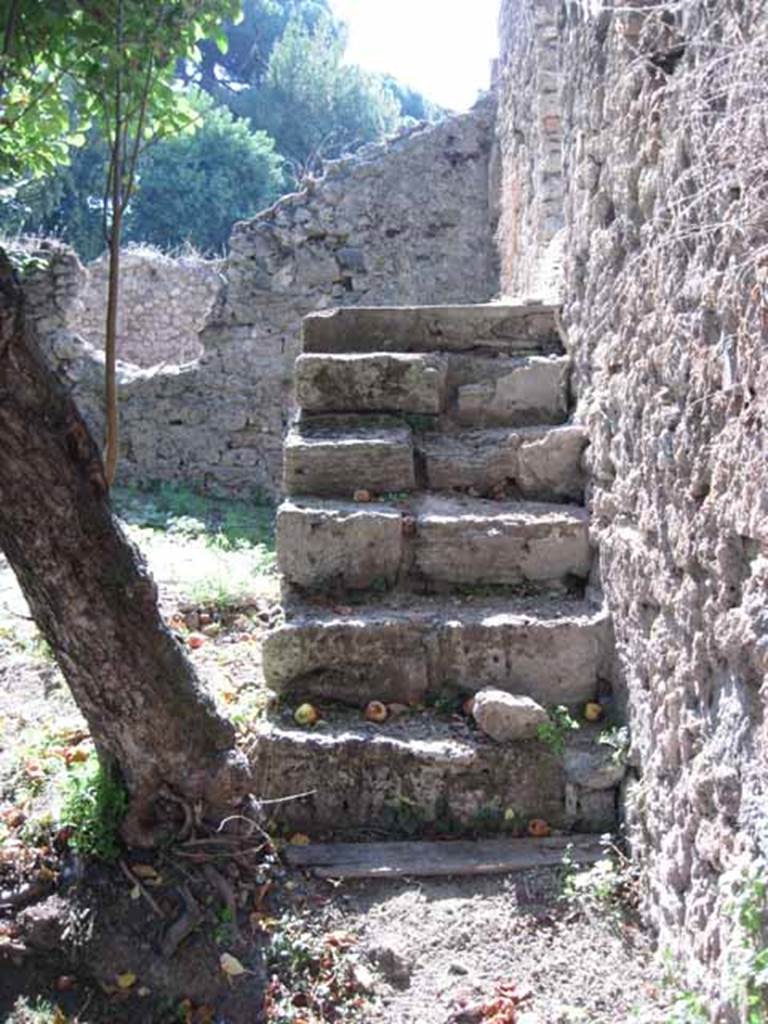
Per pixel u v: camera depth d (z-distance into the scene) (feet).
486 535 12.51
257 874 10.00
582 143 13.11
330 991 9.12
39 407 8.83
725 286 7.70
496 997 8.84
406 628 11.64
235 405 35.37
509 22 31.19
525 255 26.43
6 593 18.03
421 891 10.02
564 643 11.54
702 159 7.97
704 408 8.22
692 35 8.74
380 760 10.79
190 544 23.48
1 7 11.75
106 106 12.92
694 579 8.53
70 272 34.60
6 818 10.64
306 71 81.92
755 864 6.79
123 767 9.98
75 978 9.50
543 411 14.01
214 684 13.01
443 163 38.14
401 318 14.51
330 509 12.64
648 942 9.39
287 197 36.86
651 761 9.71
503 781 10.75
